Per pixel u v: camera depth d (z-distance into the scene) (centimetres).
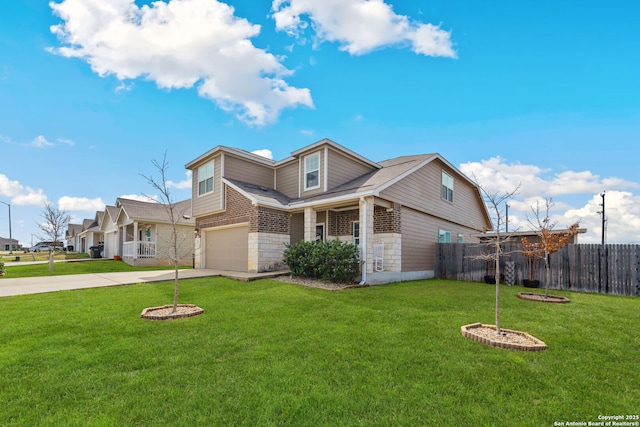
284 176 1627
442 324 542
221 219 1508
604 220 2172
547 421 263
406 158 1625
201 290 893
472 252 1259
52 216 2894
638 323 558
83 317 582
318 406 282
